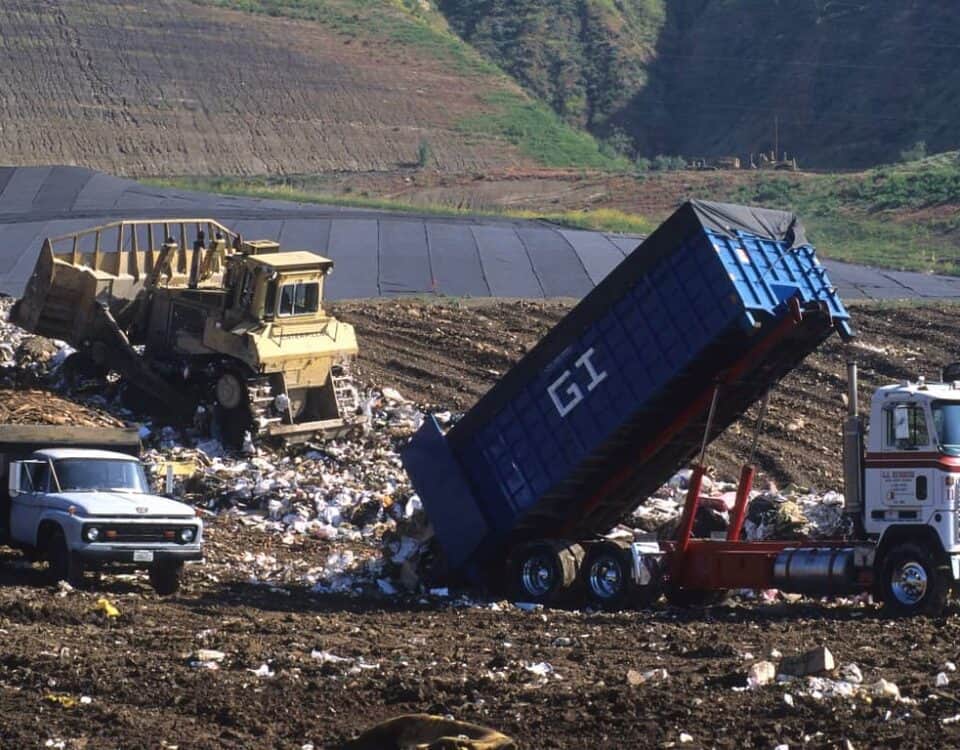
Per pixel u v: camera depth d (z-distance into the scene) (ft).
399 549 88.58
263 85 474.49
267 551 97.71
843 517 90.33
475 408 85.40
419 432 86.99
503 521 85.46
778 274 79.87
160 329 134.62
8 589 77.61
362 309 180.75
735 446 129.90
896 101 483.51
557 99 545.03
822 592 78.02
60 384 139.33
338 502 108.88
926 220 278.26
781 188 328.29
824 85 507.30
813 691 54.39
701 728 49.93
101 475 84.89
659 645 66.54
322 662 60.64
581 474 84.12
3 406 126.82
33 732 49.57
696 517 91.20
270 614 75.56
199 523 81.66
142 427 131.13
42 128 425.28
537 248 212.84
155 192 254.27
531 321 176.45
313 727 50.70
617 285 80.38
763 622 74.43
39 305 136.36
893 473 76.59
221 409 128.36
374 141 453.99
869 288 199.31
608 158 483.51
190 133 436.76
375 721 51.60
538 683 57.11
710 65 550.36
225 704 53.21
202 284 135.23
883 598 76.33
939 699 52.90
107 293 135.74
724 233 78.23
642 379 80.12
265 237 213.25
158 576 81.56
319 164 433.48
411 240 213.87
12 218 228.22
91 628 68.54
